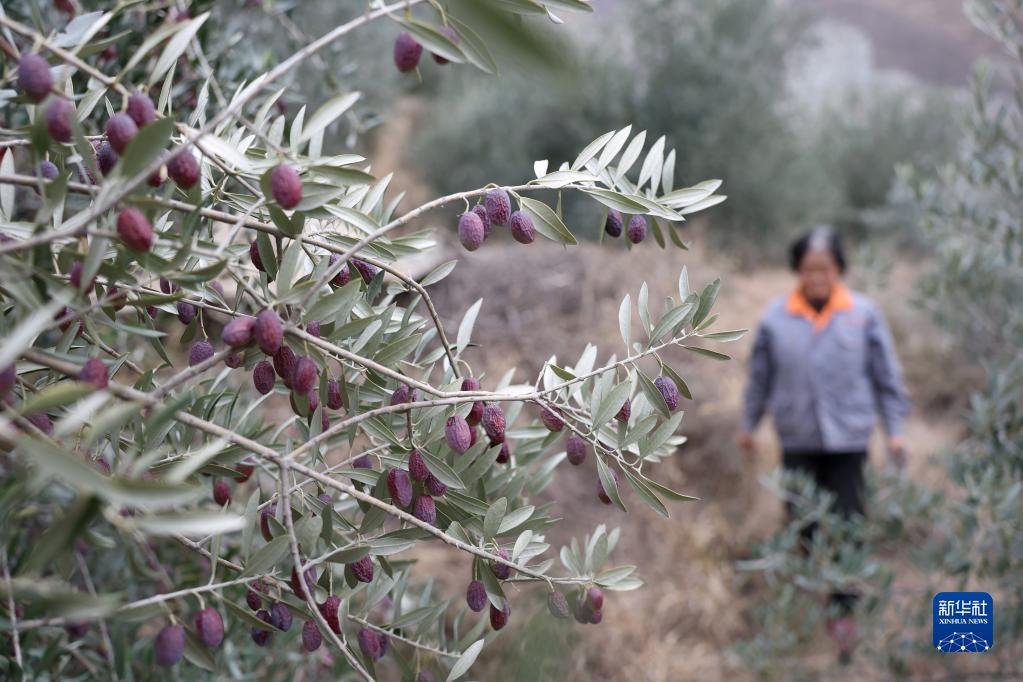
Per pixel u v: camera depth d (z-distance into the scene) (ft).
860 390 12.19
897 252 26.58
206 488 1.98
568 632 2.81
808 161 31.45
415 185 29.14
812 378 12.17
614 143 3.41
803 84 42.32
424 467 3.14
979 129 8.98
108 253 2.79
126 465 2.11
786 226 29.09
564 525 13.41
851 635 9.82
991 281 9.46
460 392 3.12
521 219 3.12
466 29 2.37
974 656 9.96
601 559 3.42
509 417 3.99
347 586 3.32
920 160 31.86
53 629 4.55
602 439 3.41
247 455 3.21
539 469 4.14
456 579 11.32
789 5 33.17
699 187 3.51
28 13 4.54
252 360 2.93
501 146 29.12
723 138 29.19
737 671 11.43
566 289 17.97
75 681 4.78
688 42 29.68
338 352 2.82
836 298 12.27
